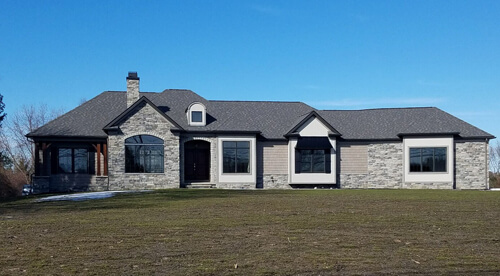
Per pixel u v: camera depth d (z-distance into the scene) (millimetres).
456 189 31281
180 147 31109
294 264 8570
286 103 36719
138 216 15031
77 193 26375
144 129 29953
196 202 19594
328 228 12461
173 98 34594
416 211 16109
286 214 15320
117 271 8086
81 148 30047
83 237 11242
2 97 33125
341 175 32812
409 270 8172
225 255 9289
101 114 31672
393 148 32812
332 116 35625
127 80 31203
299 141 32156
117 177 29531
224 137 31562
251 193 25078
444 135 32000
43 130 29406
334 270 8172
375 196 22828
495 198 21547
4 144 49719
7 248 10016
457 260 8867
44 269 8234
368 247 10047
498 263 8641
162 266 8430
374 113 35719
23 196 25406
